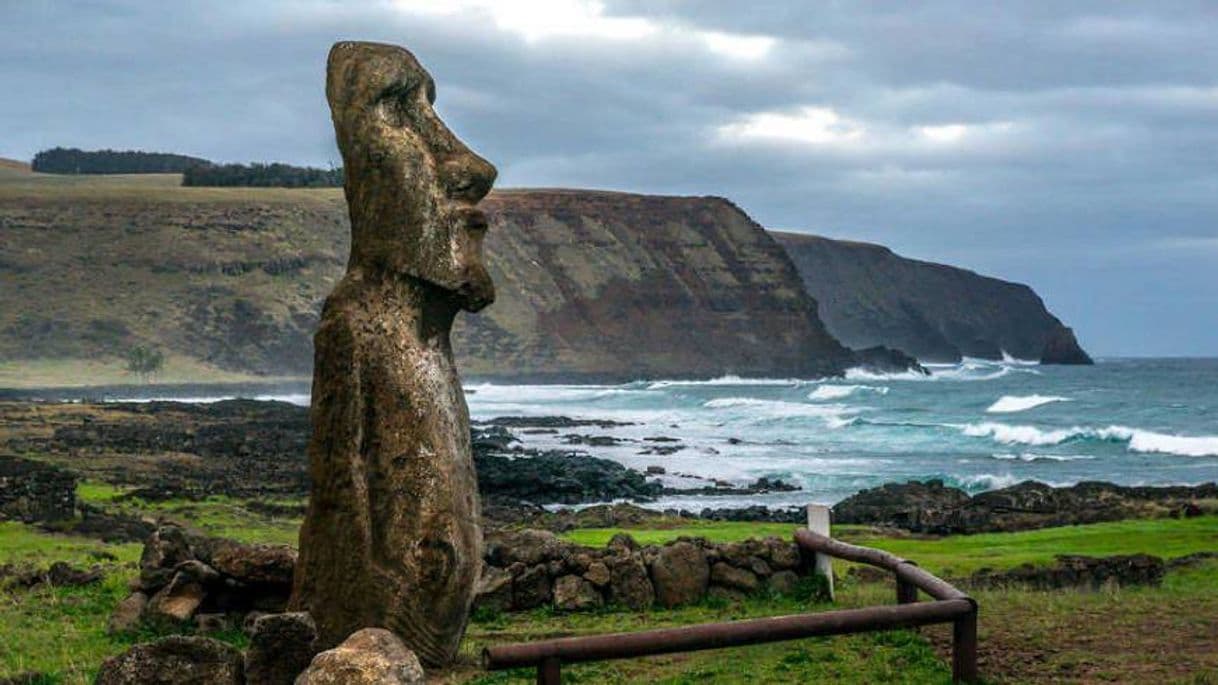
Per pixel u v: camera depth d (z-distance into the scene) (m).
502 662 8.80
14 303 173.50
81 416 74.25
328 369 11.30
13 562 20.92
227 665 9.34
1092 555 22.12
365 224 11.52
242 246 191.25
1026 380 166.50
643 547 15.75
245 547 13.41
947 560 22.91
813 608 14.56
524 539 15.15
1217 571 20.23
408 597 11.12
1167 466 57.28
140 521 30.17
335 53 11.84
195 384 159.12
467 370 197.38
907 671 11.05
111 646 12.69
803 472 55.75
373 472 11.22
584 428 85.44
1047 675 11.09
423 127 11.77
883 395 122.00
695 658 11.94
